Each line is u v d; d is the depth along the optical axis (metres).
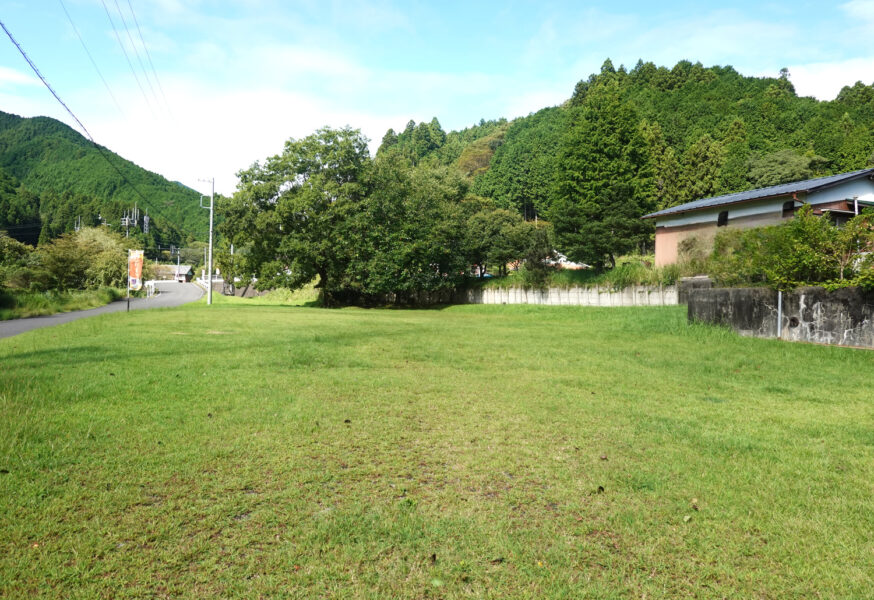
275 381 7.07
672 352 10.70
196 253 110.50
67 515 3.09
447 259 32.56
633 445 4.68
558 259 29.94
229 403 5.79
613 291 24.44
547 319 21.22
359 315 23.02
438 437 4.82
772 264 11.77
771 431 5.20
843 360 9.24
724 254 15.05
